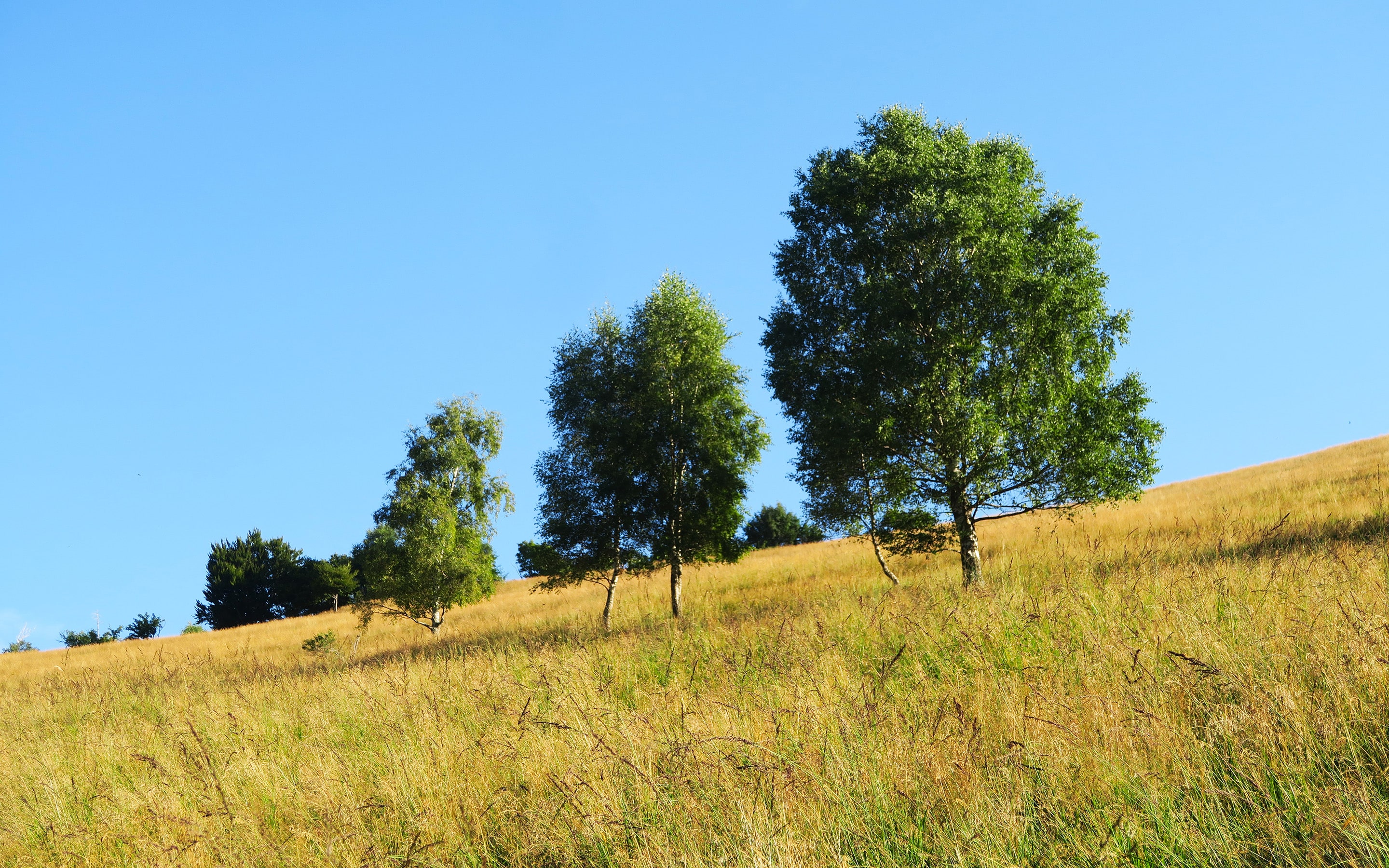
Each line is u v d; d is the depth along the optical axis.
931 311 18.59
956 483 18.77
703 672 9.41
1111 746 4.64
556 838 4.99
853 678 7.49
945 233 18.25
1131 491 18.44
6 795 8.26
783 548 45.97
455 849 5.20
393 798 6.14
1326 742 4.28
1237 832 3.70
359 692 10.42
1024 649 7.68
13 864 6.47
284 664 21.39
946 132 20.95
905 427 18.86
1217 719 4.73
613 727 6.86
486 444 41.00
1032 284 17.77
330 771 7.09
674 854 4.39
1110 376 19.25
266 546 75.12
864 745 5.47
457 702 9.38
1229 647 6.11
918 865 3.97
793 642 9.25
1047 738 4.95
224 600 72.81
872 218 19.97
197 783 7.58
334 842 5.53
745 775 5.24
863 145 21.16
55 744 10.38
